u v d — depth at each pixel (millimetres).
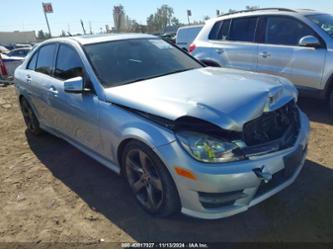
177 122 2389
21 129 5656
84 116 3283
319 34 4848
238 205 2391
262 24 5605
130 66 3436
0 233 2801
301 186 3100
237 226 2648
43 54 4387
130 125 2682
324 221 2615
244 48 5797
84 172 3783
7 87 10695
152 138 2467
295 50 5090
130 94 2822
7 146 4844
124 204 3080
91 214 2973
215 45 6293
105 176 3648
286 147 2523
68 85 3123
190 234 2607
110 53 3525
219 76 3100
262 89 2605
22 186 3578
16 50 17281
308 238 2453
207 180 2246
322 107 5531
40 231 2793
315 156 3688
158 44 4047
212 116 2279
